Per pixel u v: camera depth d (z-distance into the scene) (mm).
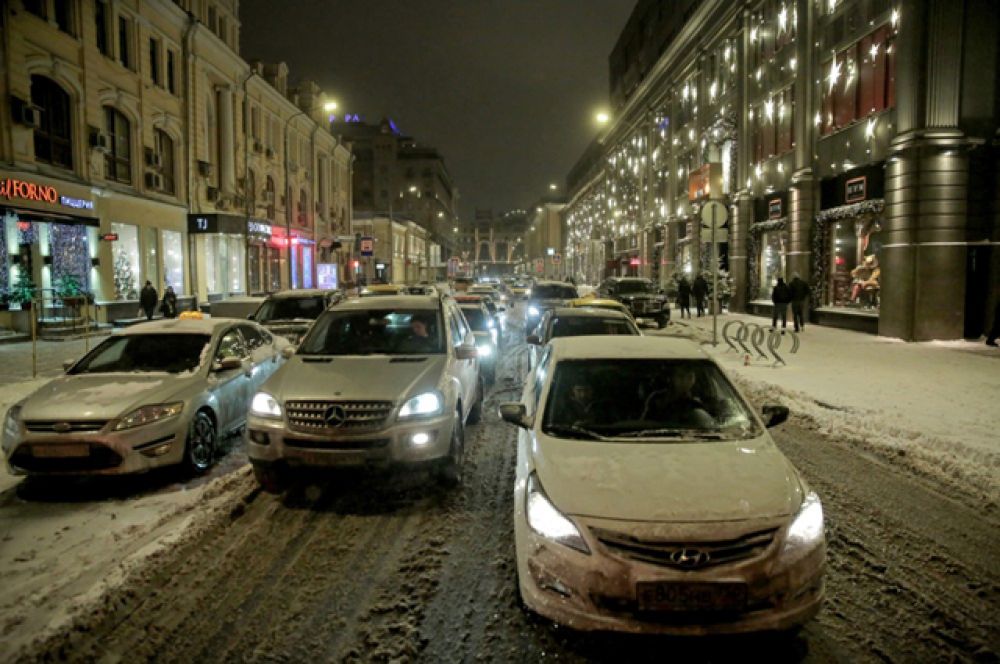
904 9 17000
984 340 16828
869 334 19500
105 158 24672
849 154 20469
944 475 6637
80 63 22703
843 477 6719
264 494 6254
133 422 6309
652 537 3531
